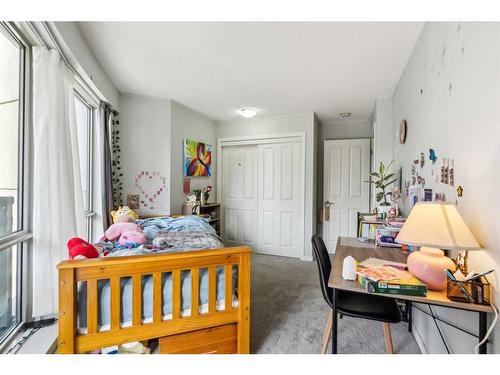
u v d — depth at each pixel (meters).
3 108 1.34
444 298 0.99
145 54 2.09
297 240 3.93
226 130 4.34
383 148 3.07
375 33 1.77
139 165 3.06
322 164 4.39
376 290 1.07
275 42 1.88
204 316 1.43
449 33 1.32
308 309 2.21
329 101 3.24
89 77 2.00
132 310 1.30
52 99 1.51
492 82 0.92
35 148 1.44
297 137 3.89
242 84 2.71
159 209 3.15
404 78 2.33
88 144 2.51
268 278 3.00
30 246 1.46
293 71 2.38
